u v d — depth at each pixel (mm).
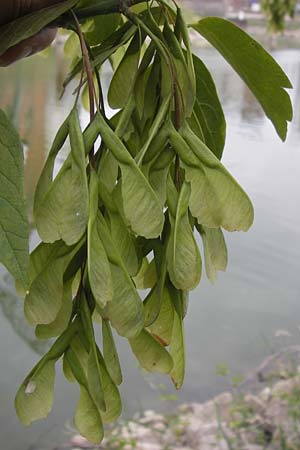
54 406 1340
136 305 244
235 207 257
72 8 279
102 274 239
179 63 270
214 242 274
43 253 265
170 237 256
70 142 248
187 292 274
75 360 258
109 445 1239
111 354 254
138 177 247
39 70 2803
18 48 360
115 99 288
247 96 3598
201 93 318
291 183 2459
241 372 1498
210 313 1697
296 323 1646
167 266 255
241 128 3094
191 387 1466
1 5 292
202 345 1590
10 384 1338
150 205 246
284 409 1286
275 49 5703
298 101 3445
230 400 1382
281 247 1965
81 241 254
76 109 252
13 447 1244
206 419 1335
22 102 2143
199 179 257
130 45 282
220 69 3623
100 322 278
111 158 253
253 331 1630
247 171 2570
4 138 251
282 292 1769
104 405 248
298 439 1182
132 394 1427
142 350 266
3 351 1373
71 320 261
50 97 2309
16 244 245
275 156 2768
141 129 275
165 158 259
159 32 274
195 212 257
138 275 283
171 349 269
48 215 246
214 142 322
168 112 261
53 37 373
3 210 247
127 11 276
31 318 254
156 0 280
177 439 1273
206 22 311
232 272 1859
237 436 1228
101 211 255
